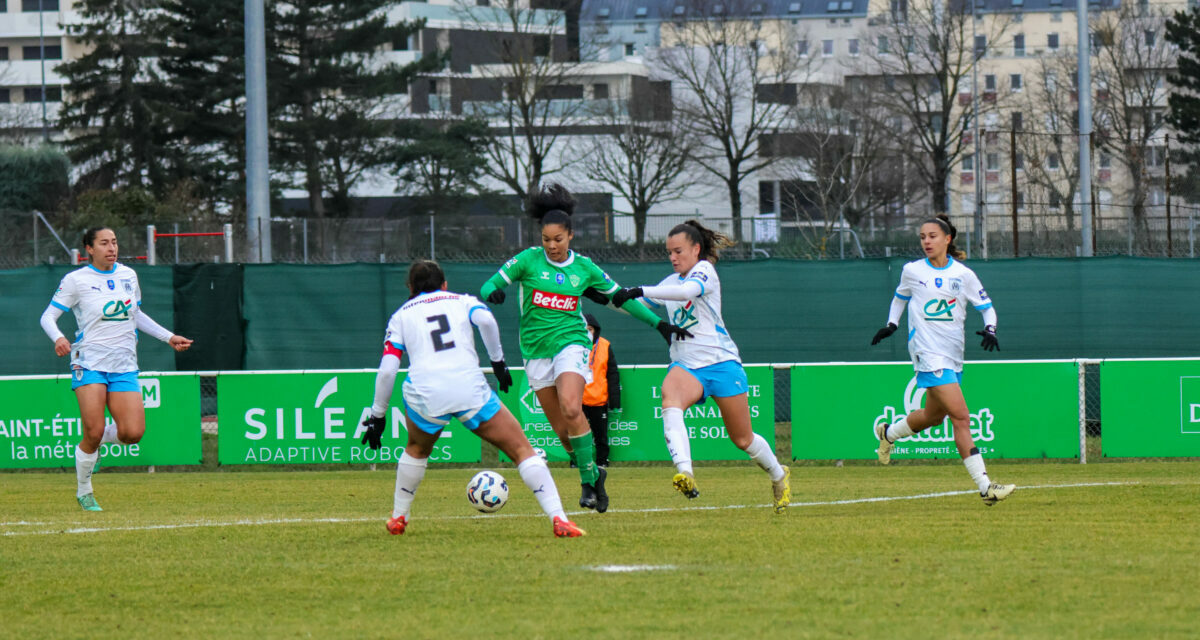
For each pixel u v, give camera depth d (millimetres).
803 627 20188
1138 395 52312
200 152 188625
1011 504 36156
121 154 183250
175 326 64125
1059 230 89875
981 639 19250
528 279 33094
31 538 31312
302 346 64438
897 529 30672
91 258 38906
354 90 181875
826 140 185875
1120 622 20234
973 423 52719
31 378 54094
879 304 63406
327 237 99688
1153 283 62469
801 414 53375
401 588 23766
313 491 44625
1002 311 63281
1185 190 114312
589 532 30609
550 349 33344
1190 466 50781
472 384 28750
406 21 186125
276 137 178625
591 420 50375
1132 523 31516
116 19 190875
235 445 54438
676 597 22531
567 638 19672
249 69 71062
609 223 130375
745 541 28812
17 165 147625
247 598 23156
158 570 26156
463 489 44875
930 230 35219
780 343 63781
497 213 193125
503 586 23719
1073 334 62875
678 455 31453
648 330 63719
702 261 32469
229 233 71000
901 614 21000
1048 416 52594
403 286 64375
